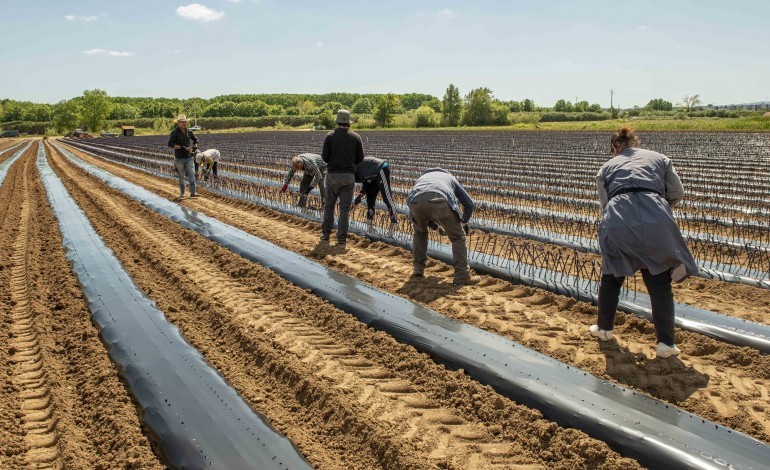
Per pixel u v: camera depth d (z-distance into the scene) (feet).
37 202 51.37
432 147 125.59
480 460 12.68
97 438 13.82
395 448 12.89
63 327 20.77
